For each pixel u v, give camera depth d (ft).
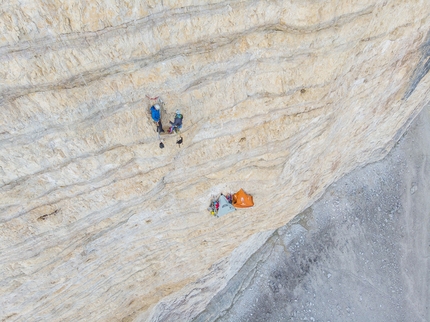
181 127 26.14
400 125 60.18
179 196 33.14
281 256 62.23
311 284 61.41
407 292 62.75
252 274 61.26
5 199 23.59
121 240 33.47
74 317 37.06
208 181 33.55
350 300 61.31
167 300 49.44
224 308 59.67
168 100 24.48
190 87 24.31
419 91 50.72
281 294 60.34
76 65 19.80
